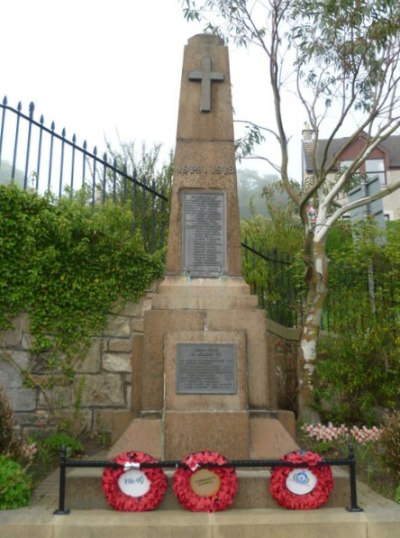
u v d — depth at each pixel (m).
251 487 3.98
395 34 6.91
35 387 6.09
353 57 7.17
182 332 4.78
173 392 4.64
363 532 3.59
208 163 5.62
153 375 4.81
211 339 4.77
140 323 6.72
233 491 3.85
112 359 6.52
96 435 6.23
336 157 7.05
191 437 4.50
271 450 4.51
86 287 6.46
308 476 3.91
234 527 3.56
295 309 7.93
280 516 3.70
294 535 3.57
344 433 6.28
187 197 5.51
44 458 5.11
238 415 4.55
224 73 5.92
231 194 5.54
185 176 5.57
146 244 8.12
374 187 8.10
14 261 6.05
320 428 6.25
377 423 6.74
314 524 3.60
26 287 6.09
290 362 7.67
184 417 4.53
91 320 6.46
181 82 5.87
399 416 5.09
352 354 7.04
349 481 4.03
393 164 23.73
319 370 6.98
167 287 5.22
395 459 4.70
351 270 7.70
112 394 6.44
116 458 3.93
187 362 4.71
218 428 4.52
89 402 6.36
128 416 4.98
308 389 6.80
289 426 4.88
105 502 3.92
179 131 5.71
